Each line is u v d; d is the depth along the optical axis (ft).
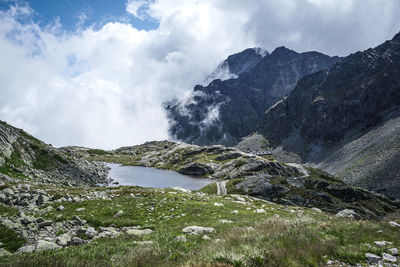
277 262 28.60
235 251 31.30
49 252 36.06
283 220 55.47
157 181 457.68
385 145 637.71
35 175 180.65
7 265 27.53
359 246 36.11
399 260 32.94
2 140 190.29
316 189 299.38
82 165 316.19
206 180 495.41
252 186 299.58
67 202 96.32
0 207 70.38
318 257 31.73
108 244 40.93
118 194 124.67
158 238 46.19
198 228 54.85
